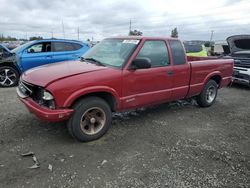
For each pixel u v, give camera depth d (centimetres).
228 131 464
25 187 277
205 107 616
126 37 472
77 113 366
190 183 296
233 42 970
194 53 1183
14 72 805
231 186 293
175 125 483
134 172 314
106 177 301
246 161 352
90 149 370
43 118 351
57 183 286
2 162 324
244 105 655
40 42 847
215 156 363
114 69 403
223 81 633
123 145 387
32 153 349
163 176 307
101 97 409
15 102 596
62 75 363
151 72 446
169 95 498
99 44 503
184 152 371
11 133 413
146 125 475
